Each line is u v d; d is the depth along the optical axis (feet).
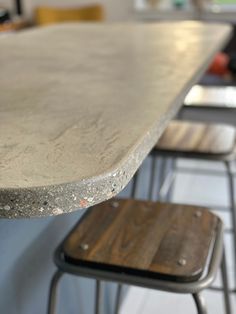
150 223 2.78
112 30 5.02
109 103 2.15
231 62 8.51
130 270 2.32
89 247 2.50
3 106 2.15
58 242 3.27
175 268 2.30
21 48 3.94
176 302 4.96
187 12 9.50
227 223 6.31
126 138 1.68
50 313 2.57
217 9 9.41
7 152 1.57
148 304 4.95
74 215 3.47
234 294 4.84
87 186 1.35
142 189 5.34
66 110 2.06
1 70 3.04
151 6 10.00
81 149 1.58
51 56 3.53
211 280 2.29
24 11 10.66
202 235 2.64
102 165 1.45
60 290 3.30
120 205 3.00
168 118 2.09
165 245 2.52
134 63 3.16
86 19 9.75
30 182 1.34
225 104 7.34
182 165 8.47
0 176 1.38
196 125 4.59
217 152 3.89
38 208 1.33
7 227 2.58
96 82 2.62
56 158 1.51
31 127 1.83
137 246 2.52
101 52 3.65
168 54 3.47
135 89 2.42
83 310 3.85
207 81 8.23
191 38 4.28
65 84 2.59
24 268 2.84
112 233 2.66
